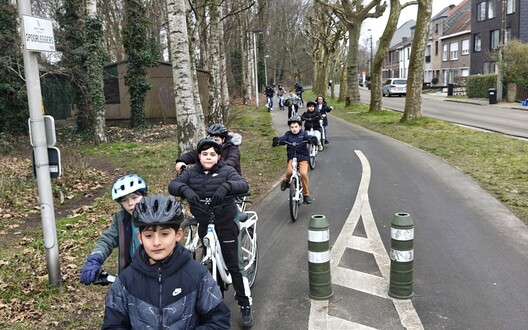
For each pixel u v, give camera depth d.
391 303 5.05
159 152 16.53
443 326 4.55
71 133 22.75
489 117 26.45
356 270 5.95
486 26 52.12
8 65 19.06
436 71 71.94
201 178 4.62
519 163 11.90
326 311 4.93
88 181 12.06
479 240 6.81
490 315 4.72
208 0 17.67
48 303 5.22
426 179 10.73
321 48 62.62
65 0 22.22
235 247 4.70
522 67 36.28
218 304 2.64
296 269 6.07
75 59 20.91
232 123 25.73
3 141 18.05
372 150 15.34
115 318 2.57
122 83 26.69
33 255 6.85
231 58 52.16
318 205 9.07
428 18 21.77
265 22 45.97
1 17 19.20
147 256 2.59
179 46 10.93
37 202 10.60
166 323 2.51
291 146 8.80
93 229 8.05
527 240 6.76
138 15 24.83
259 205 9.29
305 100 48.91
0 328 4.71
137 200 3.44
